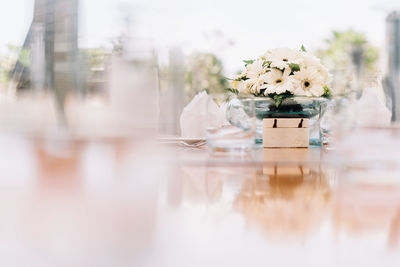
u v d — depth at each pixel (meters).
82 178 0.65
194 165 0.85
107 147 1.25
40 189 0.55
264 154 1.09
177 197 0.51
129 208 0.44
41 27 4.48
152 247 0.31
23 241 0.32
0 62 4.35
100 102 3.47
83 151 1.12
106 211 0.43
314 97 1.39
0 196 0.50
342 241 0.33
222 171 0.76
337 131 0.73
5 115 3.42
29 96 3.87
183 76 4.54
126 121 2.89
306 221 0.39
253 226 0.37
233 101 1.09
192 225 0.38
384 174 0.69
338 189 0.57
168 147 1.29
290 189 0.57
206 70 4.64
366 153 0.71
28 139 1.54
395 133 0.71
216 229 0.36
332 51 5.45
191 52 4.73
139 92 3.06
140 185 0.59
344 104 0.72
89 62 4.11
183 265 0.27
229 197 0.51
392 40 5.12
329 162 0.90
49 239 0.33
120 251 0.30
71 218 0.40
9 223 0.38
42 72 4.25
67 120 3.46
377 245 0.32
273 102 1.38
